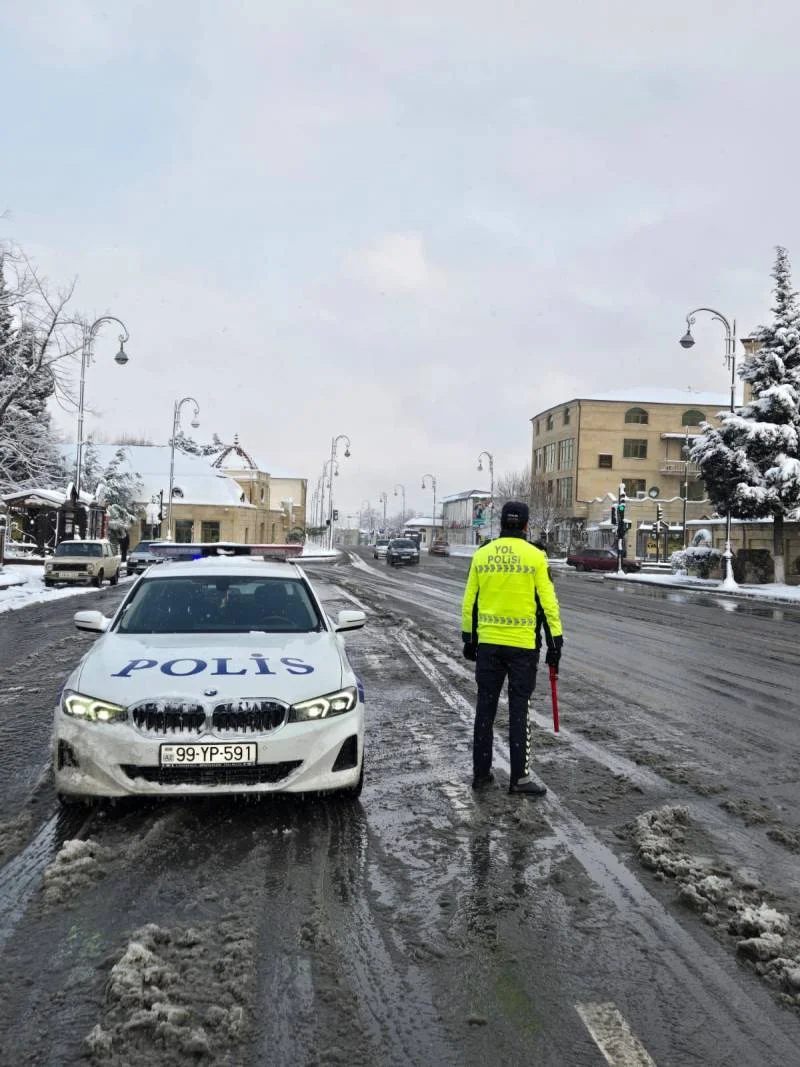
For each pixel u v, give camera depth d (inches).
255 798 188.9
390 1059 97.8
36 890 140.8
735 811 191.2
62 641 483.5
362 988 113.0
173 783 168.7
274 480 3747.5
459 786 205.5
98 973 114.7
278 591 238.8
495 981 115.6
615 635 577.9
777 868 157.9
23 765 217.6
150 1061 96.6
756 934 130.2
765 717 303.7
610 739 261.7
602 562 2039.9
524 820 179.0
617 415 2910.9
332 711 179.9
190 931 126.3
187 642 203.3
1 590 907.4
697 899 139.6
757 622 731.4
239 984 112.4
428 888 145.3
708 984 115.9
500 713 298.0
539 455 3339.1
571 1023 105.9
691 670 418.6
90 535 1595.7
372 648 461.1
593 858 160.9
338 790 185.2
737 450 1222.9
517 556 202.8
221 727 170.6
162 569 251.0
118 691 174.4
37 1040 100.0
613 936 129.3
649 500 2807.6
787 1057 99.7
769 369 1274.6
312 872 150.7
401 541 1971.0
